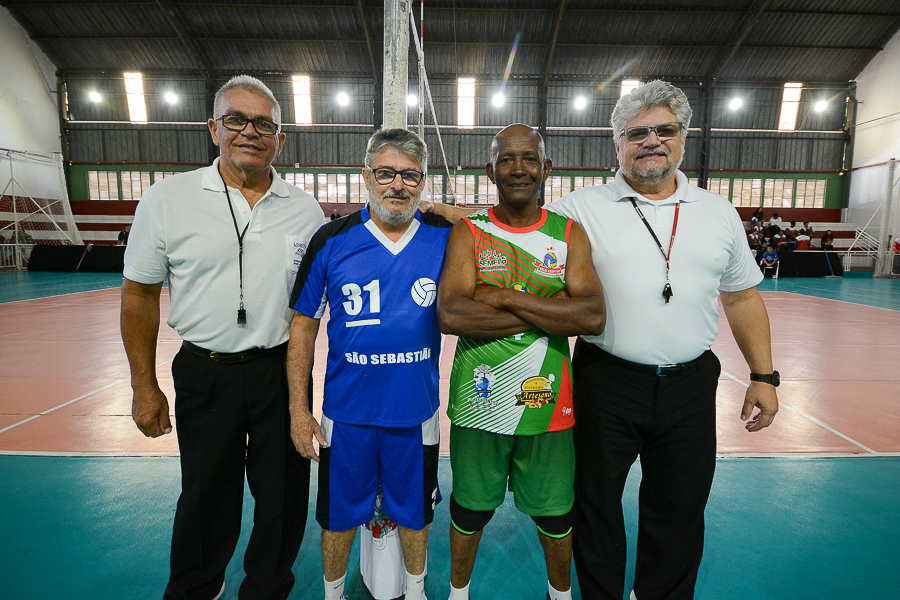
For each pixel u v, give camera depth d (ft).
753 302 6.27
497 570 7.25
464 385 5.56
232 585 6.86
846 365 19.03
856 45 68.49
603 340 5.80
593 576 5.93
